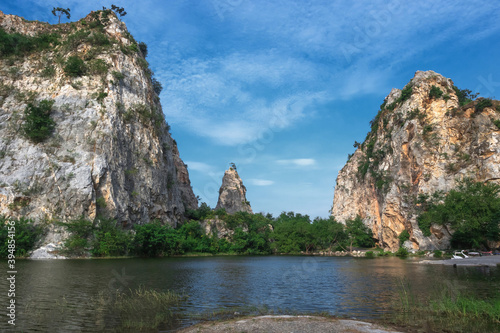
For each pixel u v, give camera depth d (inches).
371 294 952.9
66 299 845.8
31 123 2748.5
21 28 3629.4
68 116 2923.2
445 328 589.3
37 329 593.9
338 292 997.8
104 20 3722.9
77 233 2409.0
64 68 3181.6
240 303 840.3
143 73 3715.6
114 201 2731.3
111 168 2851.9
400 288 1038.4
